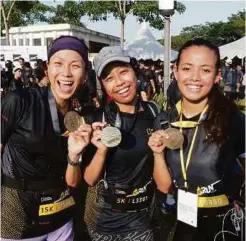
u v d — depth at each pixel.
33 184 1.98
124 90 2.12
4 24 16.02
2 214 2.00
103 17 13.73
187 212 1.98
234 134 1.92
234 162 1.95
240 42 15.69
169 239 2.39
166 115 2.09
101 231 2.23
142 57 14.96
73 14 15.45
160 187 2.11
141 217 2.20
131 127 2.14
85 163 2.19
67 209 2.15
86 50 2.05
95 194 2.24
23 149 1.95
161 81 11.55
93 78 5.53
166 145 1.95
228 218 1.96
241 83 10.77
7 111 1.92
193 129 1.95
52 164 2.01
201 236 1.97
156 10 13.17
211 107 1.92
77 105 2.27
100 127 2.06
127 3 13.64
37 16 19.08
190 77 1.90
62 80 1.97
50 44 2.06
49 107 1.99
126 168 2.12
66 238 2.16
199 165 1.92
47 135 1.96
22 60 11.08
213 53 1.89
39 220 2.02
